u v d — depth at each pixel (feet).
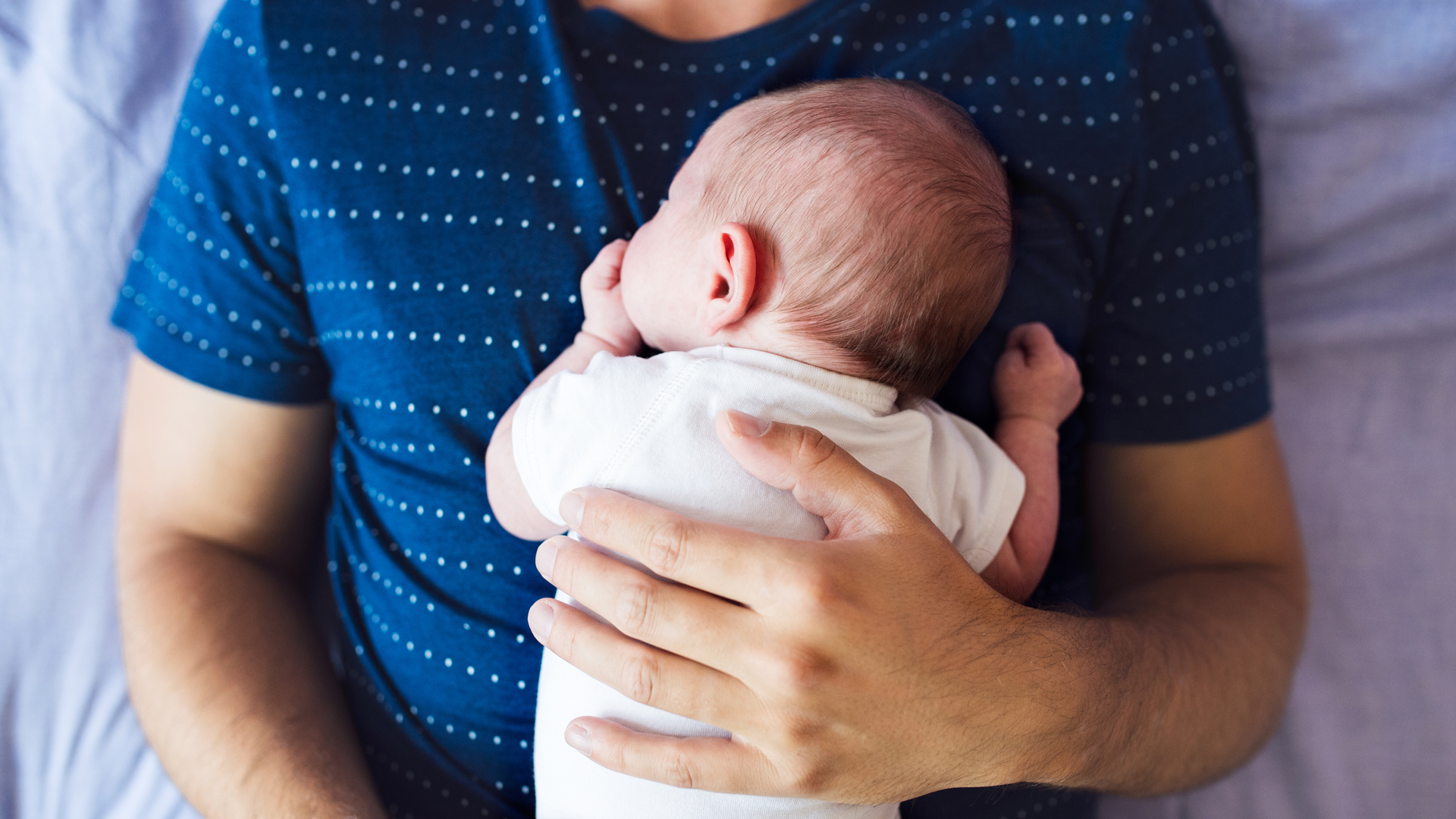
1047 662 1.93
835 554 1.73
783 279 1.96
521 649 2.29
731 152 2.01
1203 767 2.45
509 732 2.33
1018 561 2.27
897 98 2.07
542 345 2.25
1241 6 3.16
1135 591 2.65
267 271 2.46
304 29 2.35
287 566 2.89
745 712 1.74
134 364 2.71
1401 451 3.46
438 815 2.46
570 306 2.25
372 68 2.34
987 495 2.17
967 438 2.26
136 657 2.46
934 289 1.99
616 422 1.90
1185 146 2.59
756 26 2.50
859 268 1.94
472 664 2.32
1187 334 2.62
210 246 2.45
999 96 2.44
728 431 1.78
